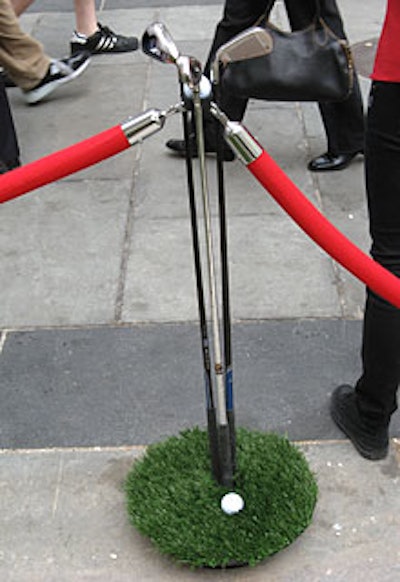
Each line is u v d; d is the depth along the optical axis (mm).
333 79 3721
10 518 2584
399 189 2334
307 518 2436
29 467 2742
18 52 4891
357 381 2893
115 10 6395
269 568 2408
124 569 2426
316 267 3615
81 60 5121
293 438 2818
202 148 2057
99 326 3338
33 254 3793
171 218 3996
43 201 4172
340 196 4109
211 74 2041
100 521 2562
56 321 3379
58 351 3221
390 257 2434
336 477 2670
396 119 2242
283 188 2059
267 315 3350
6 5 4738
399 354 2521
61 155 2014
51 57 5750
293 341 3211
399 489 2623
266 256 3695
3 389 3062
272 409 2928
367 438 2709
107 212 4070
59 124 4898
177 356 3158
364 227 3877
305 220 2094
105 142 2006
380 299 2463
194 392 2998
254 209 4031
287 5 3916
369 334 2531
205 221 2156
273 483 2518
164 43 1966
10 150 4312
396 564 2410
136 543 2494
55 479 2699
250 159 2029
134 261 3707
